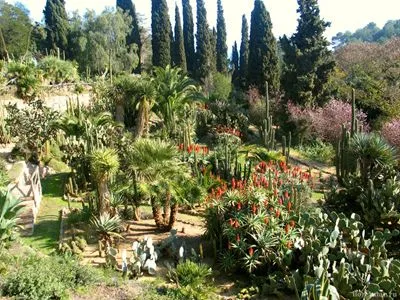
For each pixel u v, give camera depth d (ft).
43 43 115.24
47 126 43.83
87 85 75.92
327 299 18.75
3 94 56.54
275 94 77.00
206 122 67.36
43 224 31.04
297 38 73.15
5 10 106.52
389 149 35.42
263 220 25.72
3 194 25.76
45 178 41.37
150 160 29.73
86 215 31.12
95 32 104.17
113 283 22.25
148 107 58.03
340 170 45.44
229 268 25.31
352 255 23.30
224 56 124.88
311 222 25.50
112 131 43.68
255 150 49.49
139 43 123.65
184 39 121.49
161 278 24.52
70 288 20.86
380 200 29.89
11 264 21.95
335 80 76.64
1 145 46.80
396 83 72.18
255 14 87.66
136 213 32.73
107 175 29.25
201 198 33.45
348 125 61.31
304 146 65.05
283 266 24.00
